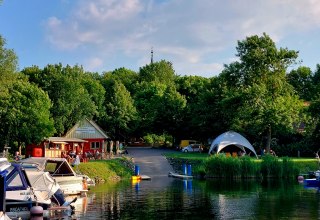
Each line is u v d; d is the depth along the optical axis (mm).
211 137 81500
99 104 84812
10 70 50844
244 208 27938
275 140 71938
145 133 96312
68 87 70688
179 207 28453
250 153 66250
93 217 24797
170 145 97375
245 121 67562
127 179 50844
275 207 28312
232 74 72938
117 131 88500
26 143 59562
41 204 24875
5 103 56688
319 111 65125
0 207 19156
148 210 27297
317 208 27750
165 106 88375
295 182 45969
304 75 93812
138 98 106375
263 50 70812
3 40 49938
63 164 36250
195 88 98500
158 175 55656
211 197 33500
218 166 50906
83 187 37219
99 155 60750
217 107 75000
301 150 67750
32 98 58906
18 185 24859
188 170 53281
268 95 68562
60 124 68750
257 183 45000
